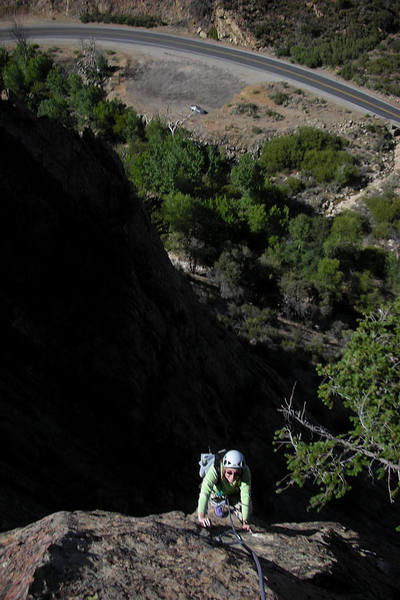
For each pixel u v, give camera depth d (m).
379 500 18.55
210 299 44.41
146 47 94.50
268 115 79.44
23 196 14.74
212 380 18.77
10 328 13.09
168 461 14.78
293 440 9.65
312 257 52.59
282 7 97.12
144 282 17.69
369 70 86.69
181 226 50.69
